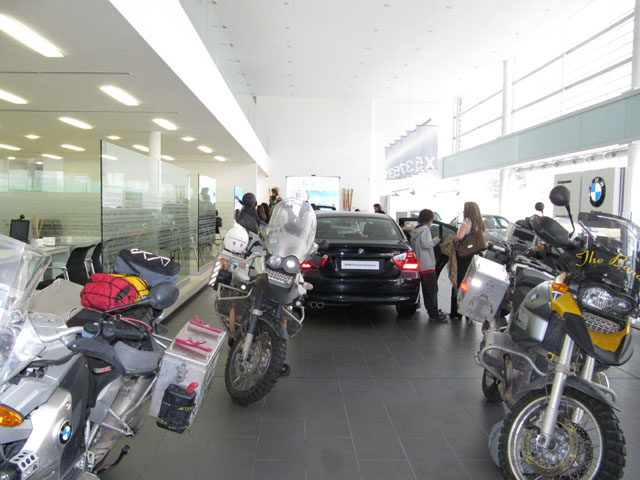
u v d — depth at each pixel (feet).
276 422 9.64
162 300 6.68
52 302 8.29
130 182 16.66
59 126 30.86
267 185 73.00
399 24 42.34
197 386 7.05
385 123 74.59
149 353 6.78
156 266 7.69
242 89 41.83
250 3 37.86
